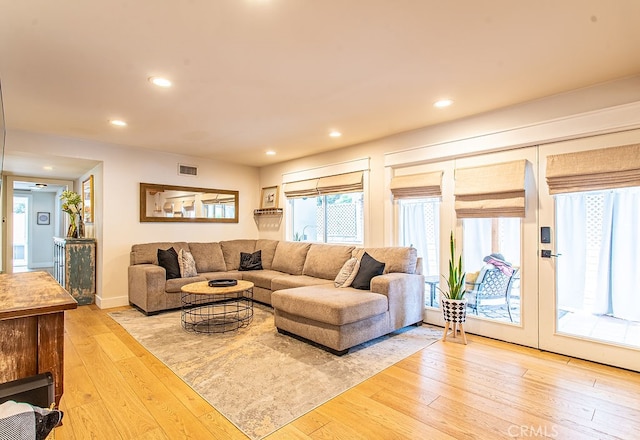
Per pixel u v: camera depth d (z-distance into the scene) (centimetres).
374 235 441
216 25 188
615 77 259
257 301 496
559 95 290
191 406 212
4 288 158
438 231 386
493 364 274
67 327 374
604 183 268
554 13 179
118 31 194
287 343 323
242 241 585
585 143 281
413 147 396
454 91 285
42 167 520
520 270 318
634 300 263
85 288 483
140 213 493
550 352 299
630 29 194
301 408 209
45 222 900
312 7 173
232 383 242
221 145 475
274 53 221
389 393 227
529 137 307
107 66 237
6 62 229
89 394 226
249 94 289
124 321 396
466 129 351
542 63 236
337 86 274
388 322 334
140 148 494
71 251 474
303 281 425
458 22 188
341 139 440
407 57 227
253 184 641
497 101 308
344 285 378
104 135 421
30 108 319
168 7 171
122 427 190
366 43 209
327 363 277
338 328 287
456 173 361
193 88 276
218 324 386
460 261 336
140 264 469
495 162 335
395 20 185
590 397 221
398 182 411
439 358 287
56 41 204
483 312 347
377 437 181
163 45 210
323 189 510
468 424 192
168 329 366
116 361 280
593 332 280
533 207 310
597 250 280
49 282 176
